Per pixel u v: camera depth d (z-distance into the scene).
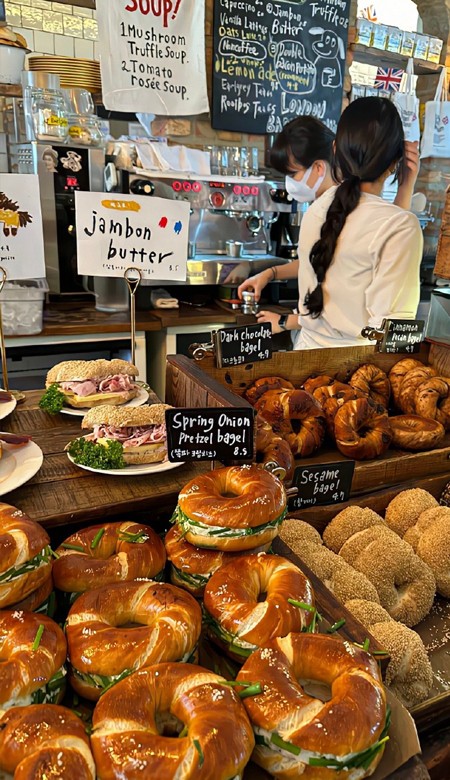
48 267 2.87
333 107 3.68
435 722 1.03
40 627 0.73
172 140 3.38
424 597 1.20
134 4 2.92
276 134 3.57
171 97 3.15
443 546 1.27
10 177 1.58
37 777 0.56
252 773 0.67
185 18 3.04
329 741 0.62
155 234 1.75
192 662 0.78
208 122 3.44
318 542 1.28
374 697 0.67
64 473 1.12
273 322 2.54
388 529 1.30
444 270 1.74
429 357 1.93
